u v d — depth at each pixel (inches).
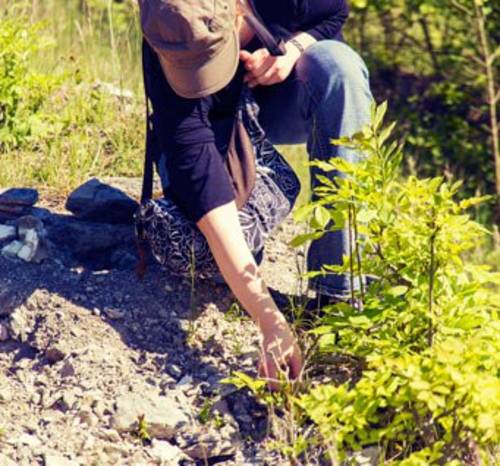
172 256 138.4
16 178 179.8
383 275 127.4
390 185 123.7
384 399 116.4
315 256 137.0
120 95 213.9
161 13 125.4
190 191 131.5
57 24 312.0
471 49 346.6
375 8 351.6
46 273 148.3
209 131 132.9
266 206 139.8
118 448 125.2
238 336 141.6
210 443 126.5
